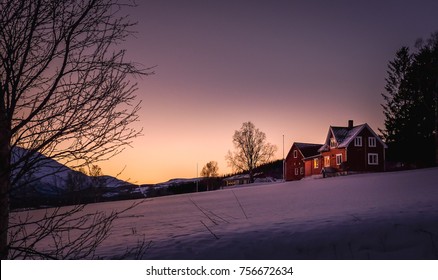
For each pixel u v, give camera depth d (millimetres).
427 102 63156
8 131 4496
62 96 4543
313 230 9719
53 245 10328
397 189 22391
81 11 4570
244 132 92812
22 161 4426
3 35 4414
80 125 4570
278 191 34625
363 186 28000
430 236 8141
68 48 4527
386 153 67438
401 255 7395
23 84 4570
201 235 10875
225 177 109000
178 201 35469
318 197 23281
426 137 63531
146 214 22750
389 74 68875
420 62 62375
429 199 15289
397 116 67500
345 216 11867
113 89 4609
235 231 10930
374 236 8602
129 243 10711
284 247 8648
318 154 72250
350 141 61219
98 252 9484
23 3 4379
